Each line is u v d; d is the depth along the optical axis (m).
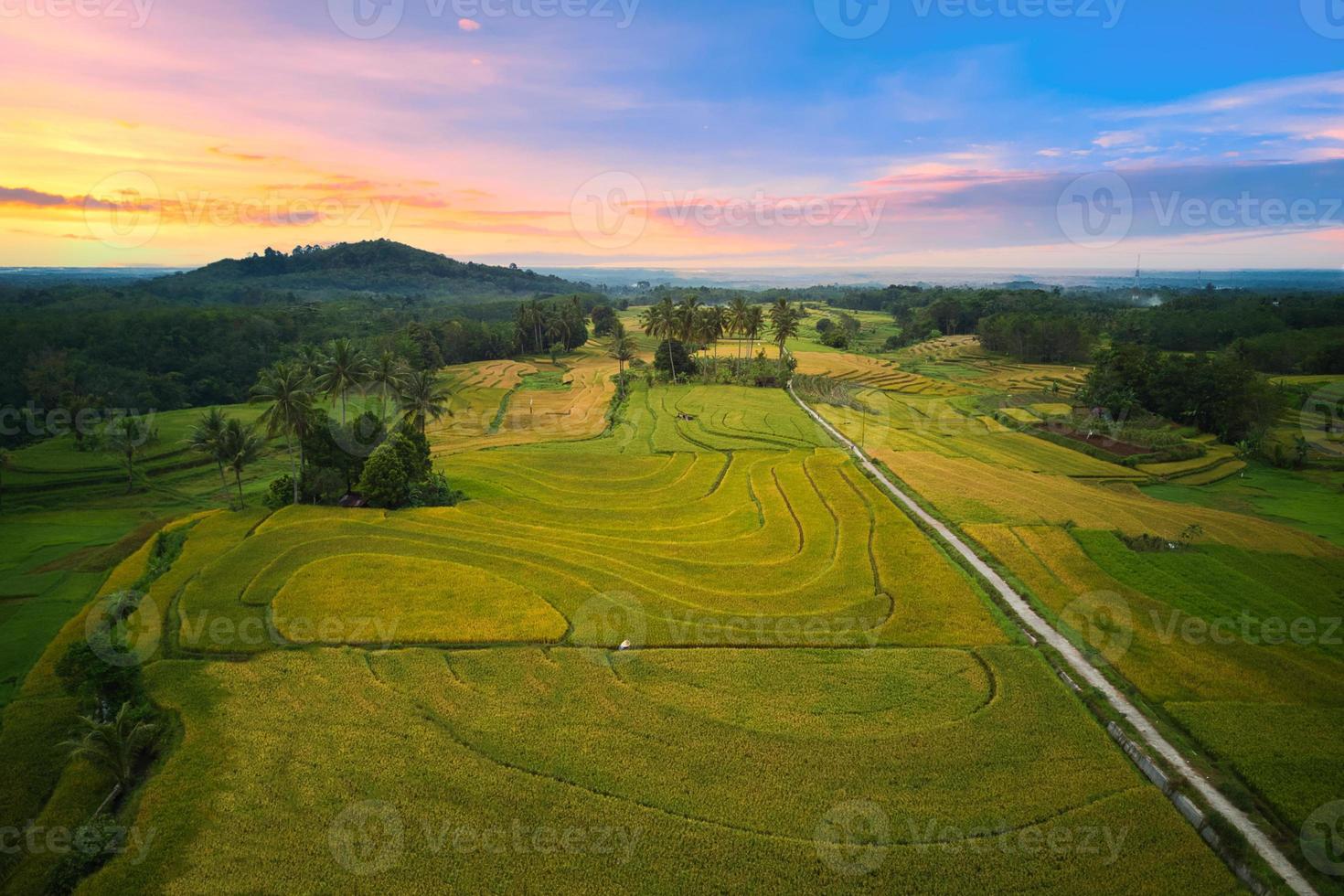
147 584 48.69
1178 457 91.19
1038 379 148.38
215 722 33.03
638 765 30.36
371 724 32.94
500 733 32.38
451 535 56.97
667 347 149.75
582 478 79.19
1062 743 31.64
